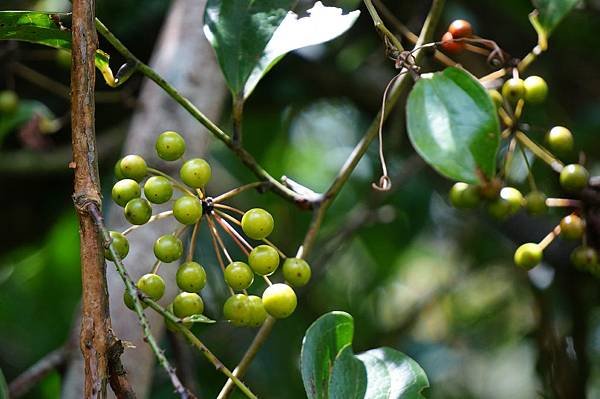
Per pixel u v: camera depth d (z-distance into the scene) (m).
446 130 0.55
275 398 0.92
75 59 0.55
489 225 0.92
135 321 0.67
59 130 0.91
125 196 0.57
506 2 0.87
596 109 0.89
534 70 0.89
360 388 0.58
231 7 0.61
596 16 0.88
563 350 0.81
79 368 0.69
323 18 0.61
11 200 0.90
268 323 0.60
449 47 0.62
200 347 0.54
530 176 0.65
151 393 0.85
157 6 0.85
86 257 0.54
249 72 0.60
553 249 0.81
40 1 0.81
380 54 0.91
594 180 0.65
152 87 0.72
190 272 0.57
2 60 0.80
